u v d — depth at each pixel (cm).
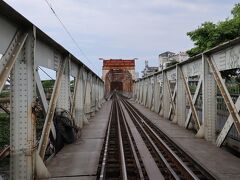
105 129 1822
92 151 1173
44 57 988
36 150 804
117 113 3128
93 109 2855
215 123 1381
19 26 751
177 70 2002
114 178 895
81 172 880
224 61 1187
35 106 778
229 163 988
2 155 1152
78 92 1827
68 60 1356
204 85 1405
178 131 1731
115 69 6881
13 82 746
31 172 768
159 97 3159
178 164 994
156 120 2370
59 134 1198
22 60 766
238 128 1037
